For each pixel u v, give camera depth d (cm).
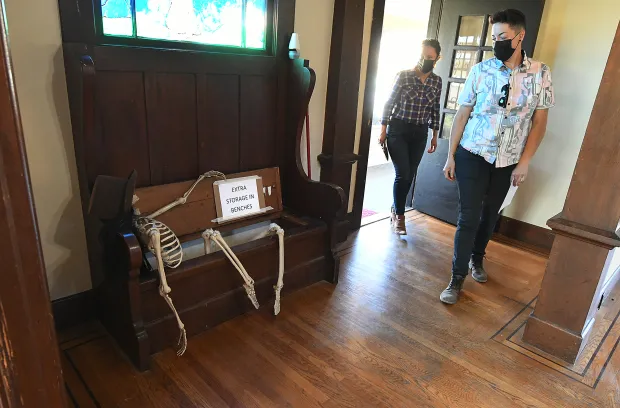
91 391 157
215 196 213
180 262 174
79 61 154
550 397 168
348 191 295
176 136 197
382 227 332
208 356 178
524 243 321
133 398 154
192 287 183
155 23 184
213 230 195
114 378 163
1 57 47
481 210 238
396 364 180
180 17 191
